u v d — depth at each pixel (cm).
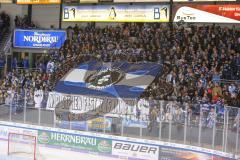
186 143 1772
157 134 1847
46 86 2547
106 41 2734
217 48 2380
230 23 2473
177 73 2306
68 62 2681
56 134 2083
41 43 3016
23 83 2664
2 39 3170
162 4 2525
